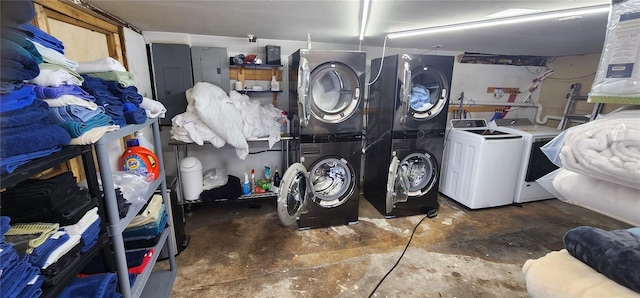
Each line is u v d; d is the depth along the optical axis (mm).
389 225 2789
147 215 1558
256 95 3082
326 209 2693
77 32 1622
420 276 2035
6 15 649
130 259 1413
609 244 602
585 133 544
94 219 997
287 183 2041
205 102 2381
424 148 2844
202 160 3129
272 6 1617
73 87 926
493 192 3078
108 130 1041
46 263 778
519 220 2898
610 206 529
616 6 507
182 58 2691
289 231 2656
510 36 2361
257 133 2721
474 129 3443
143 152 1582
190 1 1551
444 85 2719
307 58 2320
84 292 973
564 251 716
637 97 481
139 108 1418
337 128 2531
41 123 777
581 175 588
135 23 2219
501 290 1907
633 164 464
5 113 646
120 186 1303
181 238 2340
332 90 2717
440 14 1673
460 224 2816
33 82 836
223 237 2539
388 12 1656
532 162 3080
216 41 2846
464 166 3145
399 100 2637
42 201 846
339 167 2740
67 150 872
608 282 575
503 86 3959
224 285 1920
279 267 2121
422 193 2967
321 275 2035
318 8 1625
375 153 3111
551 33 2193
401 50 3393
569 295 588
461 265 2166
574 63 3703
